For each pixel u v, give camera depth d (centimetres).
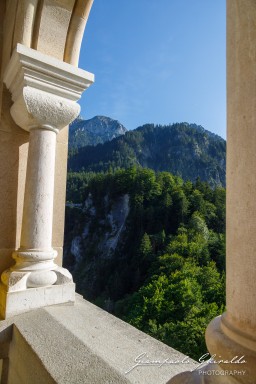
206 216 8281
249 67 90
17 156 292
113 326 224
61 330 206
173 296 4634
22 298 241
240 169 91
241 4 95
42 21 268
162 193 8938
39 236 258
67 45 286
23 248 258
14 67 253
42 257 256
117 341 198
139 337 207
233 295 92
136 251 7719
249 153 88
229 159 98
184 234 7025
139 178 9300
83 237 9450
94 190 10144
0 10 305
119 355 179
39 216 259
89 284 8400
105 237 8981
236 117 94
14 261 283
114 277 7544
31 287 251
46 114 260
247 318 86
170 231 8069
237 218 91
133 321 4488
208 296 4959
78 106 272
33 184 260
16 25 262
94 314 249
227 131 100
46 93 258
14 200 288
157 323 4388
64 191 322
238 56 95
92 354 172
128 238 8488
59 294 263
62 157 323
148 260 7219
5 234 280
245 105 91
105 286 7962
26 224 259
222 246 6688
